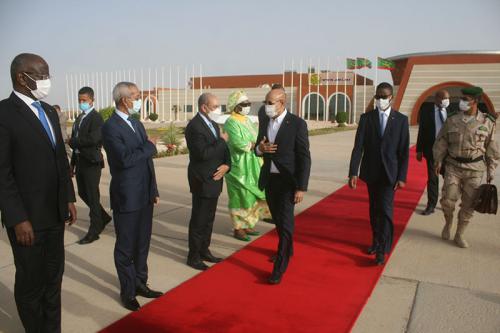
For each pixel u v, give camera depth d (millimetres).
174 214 6625
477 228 5770
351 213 6586
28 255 2812
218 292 3836
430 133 6383
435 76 40062
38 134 2771
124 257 3543
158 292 3781
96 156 5105
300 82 48125
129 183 3500
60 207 2918
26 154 2727
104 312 3492
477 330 3178
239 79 54781
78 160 5199
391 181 4422
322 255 4773
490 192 4781
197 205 4371
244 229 5457
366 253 4836
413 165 11867
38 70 2742
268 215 5977
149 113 55219
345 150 16375
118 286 4016
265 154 4133
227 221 6270
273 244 5164
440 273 4270
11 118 2684
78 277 4207
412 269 4375
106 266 4504
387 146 4477
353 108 46531
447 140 5066
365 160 4637
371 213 4781
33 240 2748
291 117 4066
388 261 4594
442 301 3648
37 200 2785
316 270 4348
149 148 3584
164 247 5113
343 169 11336
